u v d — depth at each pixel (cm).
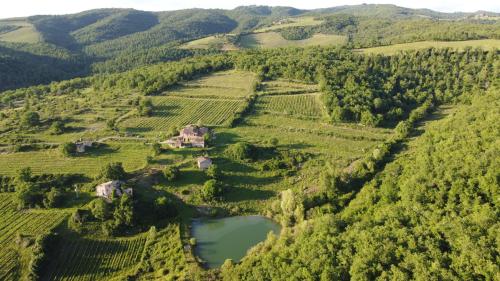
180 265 9350
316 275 7050
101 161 13912
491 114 11444
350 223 9012
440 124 13675
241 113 18125
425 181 9069
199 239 10588
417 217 7906
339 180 11706
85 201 11419
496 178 8000
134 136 16050
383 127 17075
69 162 13838
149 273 9244
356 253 7119
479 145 9688
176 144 14875
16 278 8881
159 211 11175
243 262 8994
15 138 15838
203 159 13500
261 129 16800
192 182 12812
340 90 19462
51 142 15550
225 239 10594
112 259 9650
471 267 6147
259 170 13675
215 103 19475
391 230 7575
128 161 13900
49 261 9319
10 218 10800
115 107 19462
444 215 7775
